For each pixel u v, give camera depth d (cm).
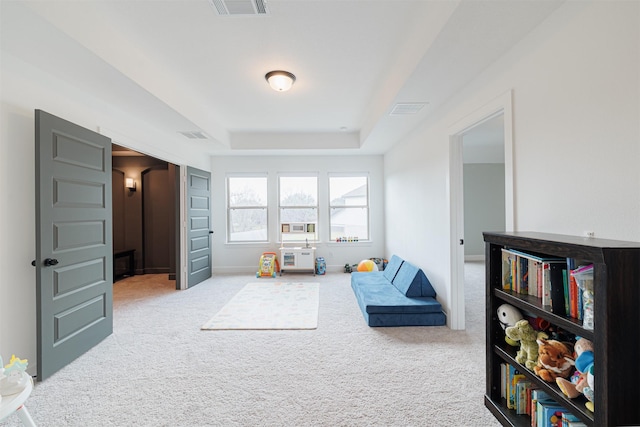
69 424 173
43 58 214
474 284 511
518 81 195
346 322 330
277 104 394
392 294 358
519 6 159
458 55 211
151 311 371
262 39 242
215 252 611
